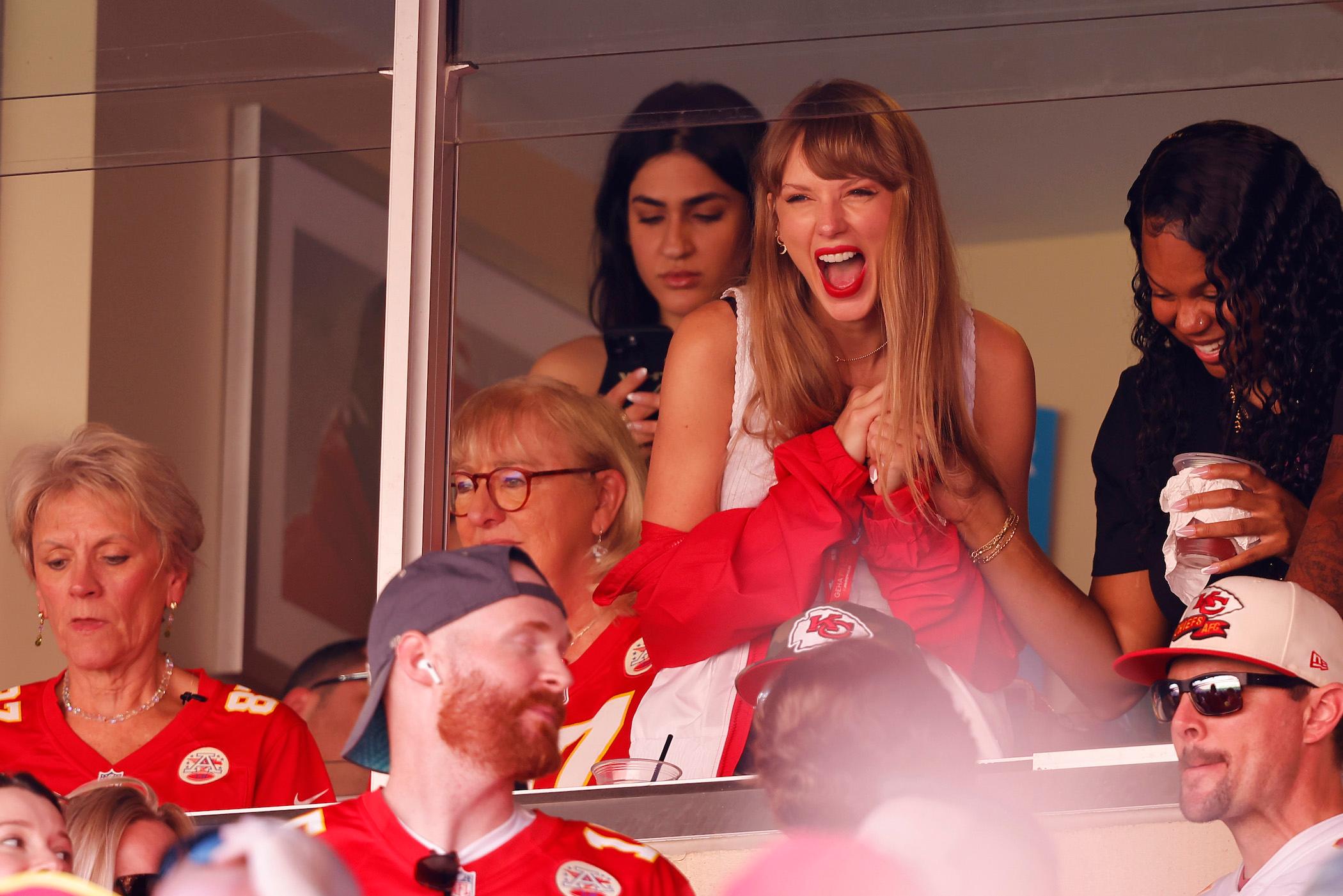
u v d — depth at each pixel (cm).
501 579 776
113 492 1253
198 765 1188
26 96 1266
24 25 1276
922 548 1209
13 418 1588
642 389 1430
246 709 1228
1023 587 1219
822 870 716
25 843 816
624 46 1147
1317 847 899
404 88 1141
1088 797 1053
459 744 755
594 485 1388
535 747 761
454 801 761
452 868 747
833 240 1281
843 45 1138
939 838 703
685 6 1149
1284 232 1290
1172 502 1262
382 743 816
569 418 1395
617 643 1278
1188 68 1110
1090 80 1125
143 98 1251
